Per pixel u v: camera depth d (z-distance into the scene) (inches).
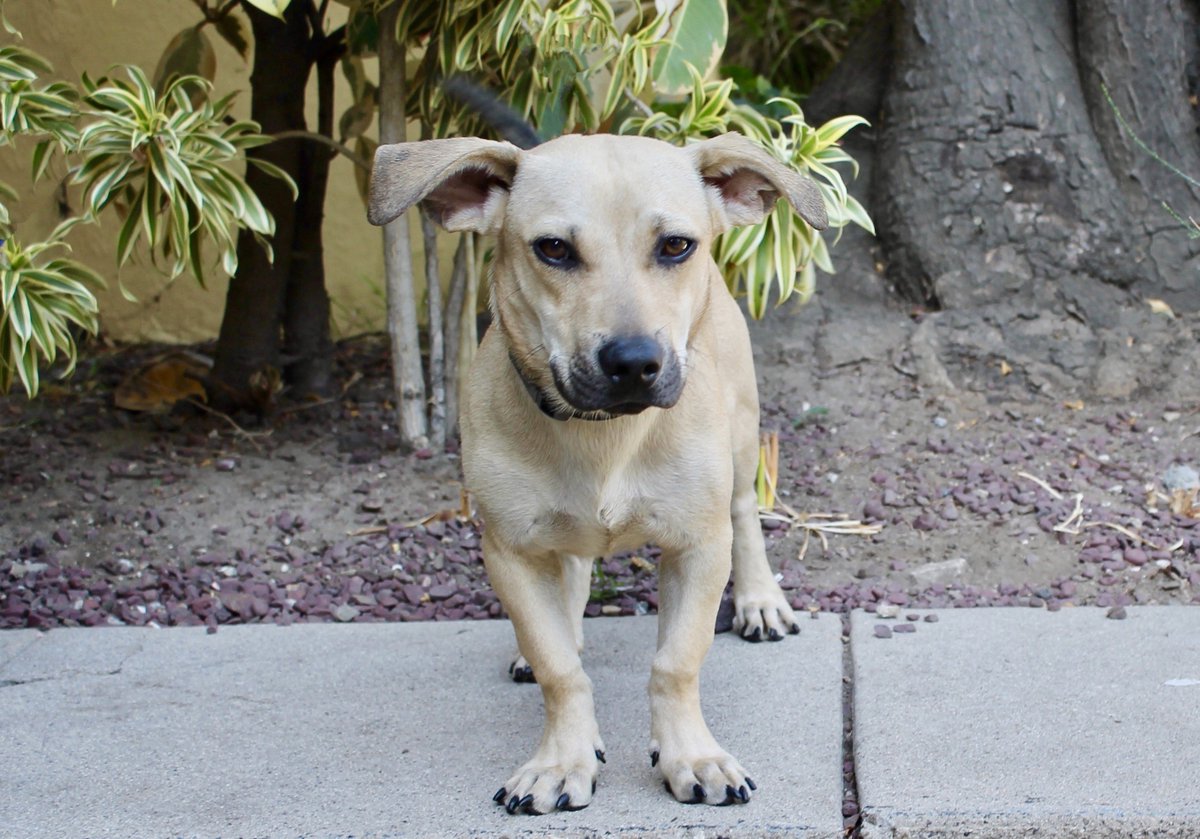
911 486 70.1
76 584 65.6
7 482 72.3
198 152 67.4
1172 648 56.9
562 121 68.0
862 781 50.0
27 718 55.7
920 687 55.1
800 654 58.4
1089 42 79.0
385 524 69.8
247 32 87.7
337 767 52.3
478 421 51.8
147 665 59.3
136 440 76.8
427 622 62.5
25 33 84.0
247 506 70.9
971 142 79.0
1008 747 51.4
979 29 79.1
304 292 81.1
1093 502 67.9
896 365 78.4
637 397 48.0
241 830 49.3
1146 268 78.0
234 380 79.2
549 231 49.0
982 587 63.2
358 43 74.7
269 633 61.9
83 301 67.0
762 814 49.0
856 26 112.3
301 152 79.4
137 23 86.8
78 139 66.5
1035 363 77.0
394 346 74.5
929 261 79.6
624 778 51.2
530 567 51.8
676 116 83.9
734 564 60.9
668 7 64.5
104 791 51.3
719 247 68.2
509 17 64.9
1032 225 78.6
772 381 78.6
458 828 49.0
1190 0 79.7
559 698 50.9
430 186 49.3
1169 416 74.0
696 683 51.1
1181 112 78.5
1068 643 57.7
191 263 68.8
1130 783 49.3
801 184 51.6
